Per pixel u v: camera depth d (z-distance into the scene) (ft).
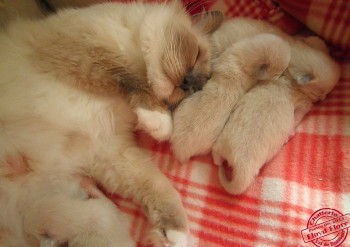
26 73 1.35
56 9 1.67
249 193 1.34
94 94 1.40
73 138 1.39
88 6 1.56
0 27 1.48
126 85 1.39
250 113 1.35
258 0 1.72
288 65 1.46
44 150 1.35
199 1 1.74
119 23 1.44
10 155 1.30
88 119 1.41
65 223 1.24
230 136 1.32
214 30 1.63
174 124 1.40
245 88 1.45
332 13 1.54
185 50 1.41
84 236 1.24
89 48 1.36
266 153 1.33
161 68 1.39
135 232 1.36
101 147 1.44
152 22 1.42
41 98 1.35
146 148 1.51
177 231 1.29
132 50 1.41
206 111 1.37
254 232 1.28
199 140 1.36
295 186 1.32
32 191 1.32
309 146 1.40
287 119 1.37
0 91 1.32
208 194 1.37
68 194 1.35
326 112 1.48
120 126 1.49
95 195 1.39
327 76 1.44
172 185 1.39
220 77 1.44
